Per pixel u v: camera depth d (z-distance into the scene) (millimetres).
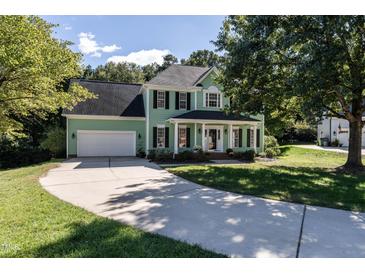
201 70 24391
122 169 12875
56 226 4707
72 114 19719
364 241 4238
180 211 5836
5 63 10633
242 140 22688
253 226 4906
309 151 25250
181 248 3879
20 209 5762
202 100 22078
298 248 3973
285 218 5371
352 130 13383
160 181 9484
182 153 18016
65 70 13023
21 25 10852
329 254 3793
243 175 10406
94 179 9969
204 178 9750
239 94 13945
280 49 11625
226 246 4023
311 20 10336
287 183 8914
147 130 20609
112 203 6492
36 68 11227
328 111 14391
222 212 5766
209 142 22016
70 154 19938
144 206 6223
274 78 12867
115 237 4223
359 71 11539
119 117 20734
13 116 21266
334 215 5586
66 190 8008
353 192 7637
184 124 21359
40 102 14156
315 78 10164
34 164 16547
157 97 20953
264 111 14672
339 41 11141
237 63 12164
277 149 23359
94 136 20469
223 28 13703
